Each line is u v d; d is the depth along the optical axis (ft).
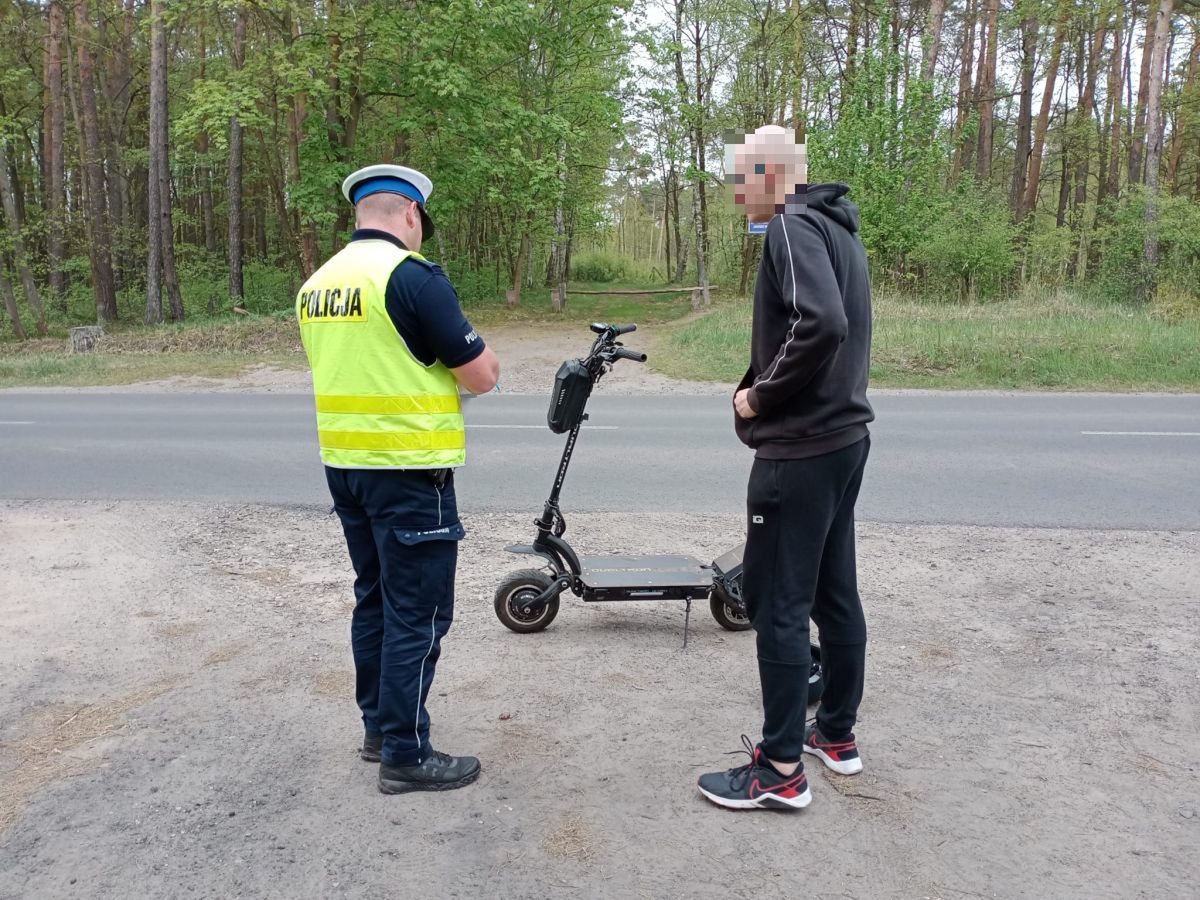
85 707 11.58
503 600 13.96
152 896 7.92
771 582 8.95
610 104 76.79
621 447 30.01
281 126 77.10
